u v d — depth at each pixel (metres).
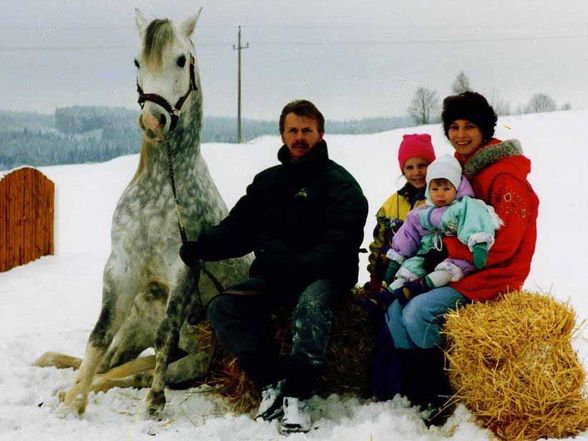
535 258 9.84
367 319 4.34
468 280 3.97
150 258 4.45
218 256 4.42
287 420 3.90
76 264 11.23
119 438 3.76
